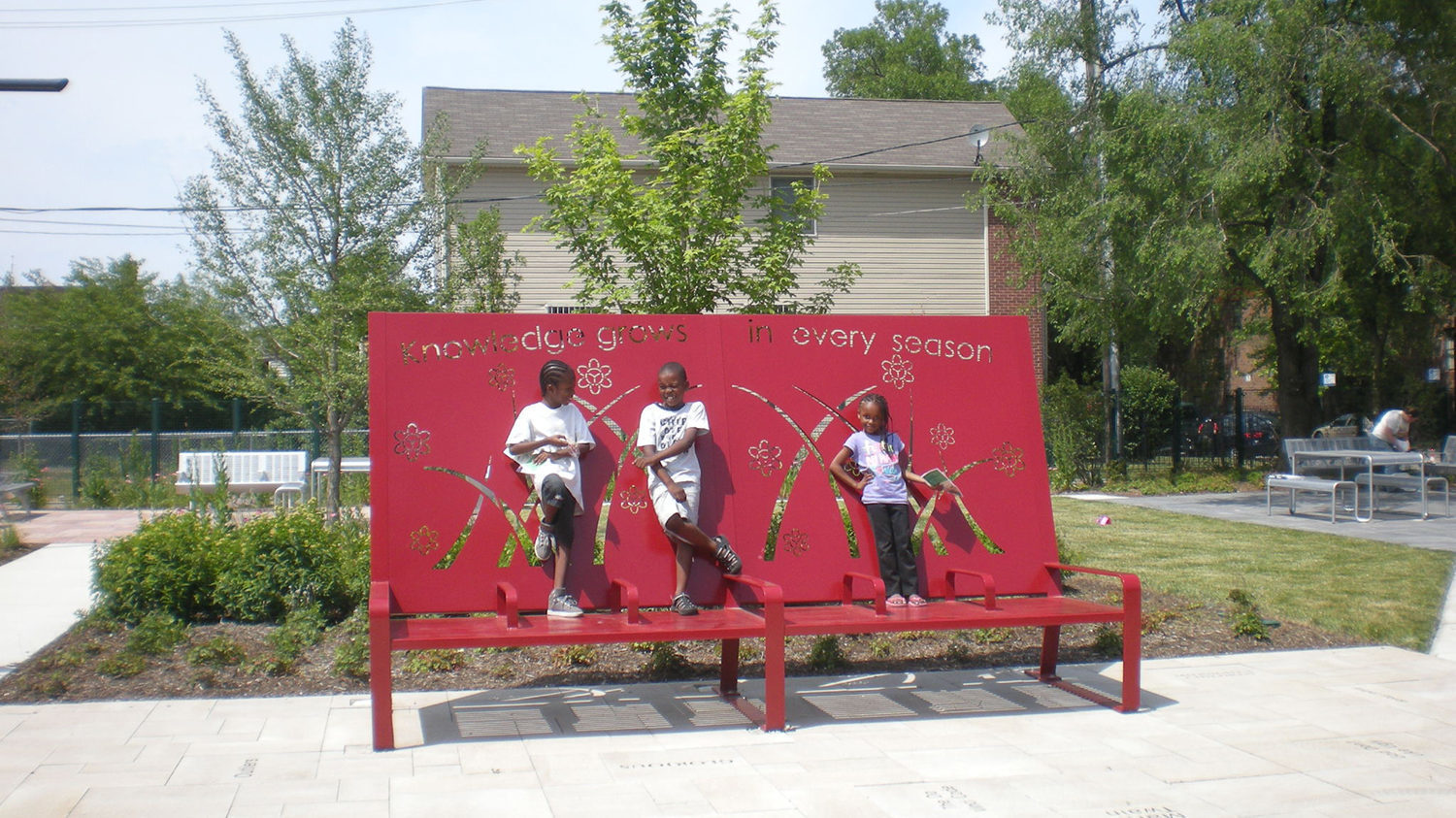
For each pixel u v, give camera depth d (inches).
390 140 597.0
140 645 282.0
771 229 403.5
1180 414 902.4
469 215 871.7
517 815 179.2
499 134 906.1
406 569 243.0
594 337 266.4
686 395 267.6
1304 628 330.0
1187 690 264.5
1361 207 673.6
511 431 253.8
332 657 283.1
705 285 384.2
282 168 577.6
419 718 237.8
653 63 390.6
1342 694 260.5
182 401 1307.8
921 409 282.2
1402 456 598.2
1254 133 676.1
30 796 187.0
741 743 220.7
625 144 863.1
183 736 223.8
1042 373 983.6
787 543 265.9
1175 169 711.1
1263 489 786.8
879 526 262.8
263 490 677.9
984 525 279.1
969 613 245.9
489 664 281.9
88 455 855.7
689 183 382.6
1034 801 187.6
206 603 324.2
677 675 276.2
